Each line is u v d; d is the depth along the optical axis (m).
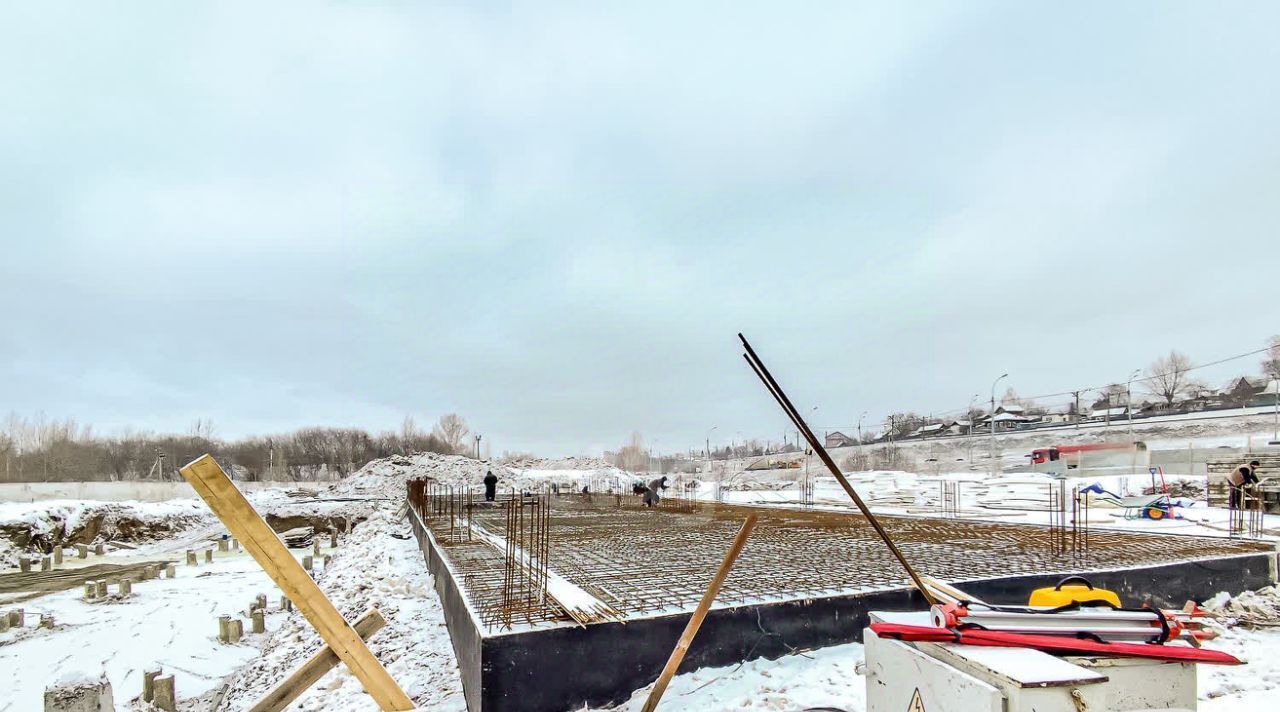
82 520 29.70
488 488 25.27
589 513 18.11
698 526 13.32
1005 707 2.40
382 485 42.50
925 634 2.90
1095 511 19.41
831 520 15.10
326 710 5.53
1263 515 16.50
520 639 4.28
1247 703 4.36
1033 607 3.62
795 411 3.34
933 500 23.78
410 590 9.23
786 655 5.14
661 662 4.67
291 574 2.74
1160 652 2.74
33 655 12.52
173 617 15.31
